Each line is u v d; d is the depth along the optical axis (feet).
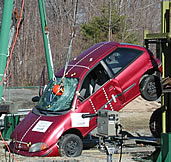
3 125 46.37
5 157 31.19
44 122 33.35
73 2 132.98
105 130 20.47
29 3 136.56
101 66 36.60
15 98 67.82
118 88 35.76
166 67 33.40
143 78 36.99
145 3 165.37
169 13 31.89
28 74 121.29
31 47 132.77
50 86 36.73
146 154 32.32
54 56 119.44
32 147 32.04
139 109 74.95
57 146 32.14
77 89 34.24
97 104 34.63
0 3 121.19
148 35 32.94
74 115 33.19
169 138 25.03
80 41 115.24
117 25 111.14
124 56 36.88
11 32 28.50
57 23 128.36
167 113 34.06
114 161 29.37
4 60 28.43
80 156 32.65
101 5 121.49
